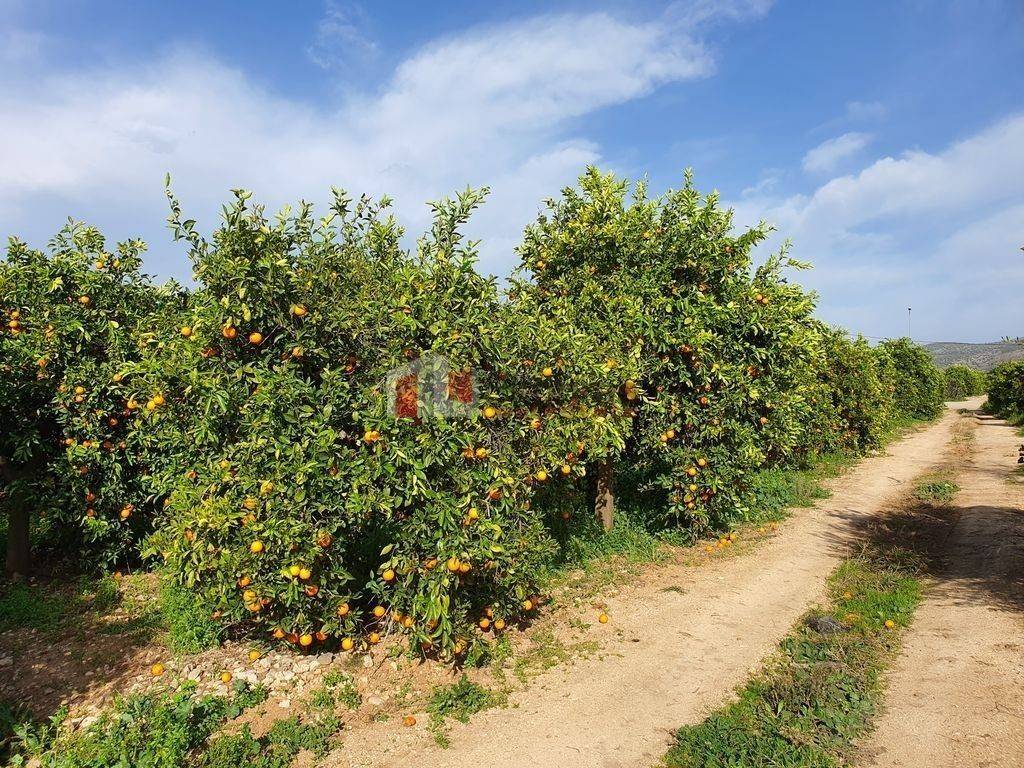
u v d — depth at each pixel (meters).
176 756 3.86
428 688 4.93
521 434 5.38
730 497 8.22
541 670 5.25
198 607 5.89
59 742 4.17
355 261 5.79
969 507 10.47
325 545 4.71
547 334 5.53
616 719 4.49
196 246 5.05
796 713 4.38
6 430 6.75
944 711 4.28
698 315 7.60
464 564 4.76
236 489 4.79
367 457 4.76
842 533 9.36
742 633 5.89
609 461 8.61
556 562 7.64
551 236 8.93
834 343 16.45
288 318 4.99
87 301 7.02
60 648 5.54
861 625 5.91
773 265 8.55
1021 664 4.82
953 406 40.88
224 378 4.88
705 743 4.00
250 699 4.66
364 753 4.12
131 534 7.15
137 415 6.43
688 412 7.84
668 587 7.12
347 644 5.01
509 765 3.98
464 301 5.34
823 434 15.43
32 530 8.26
